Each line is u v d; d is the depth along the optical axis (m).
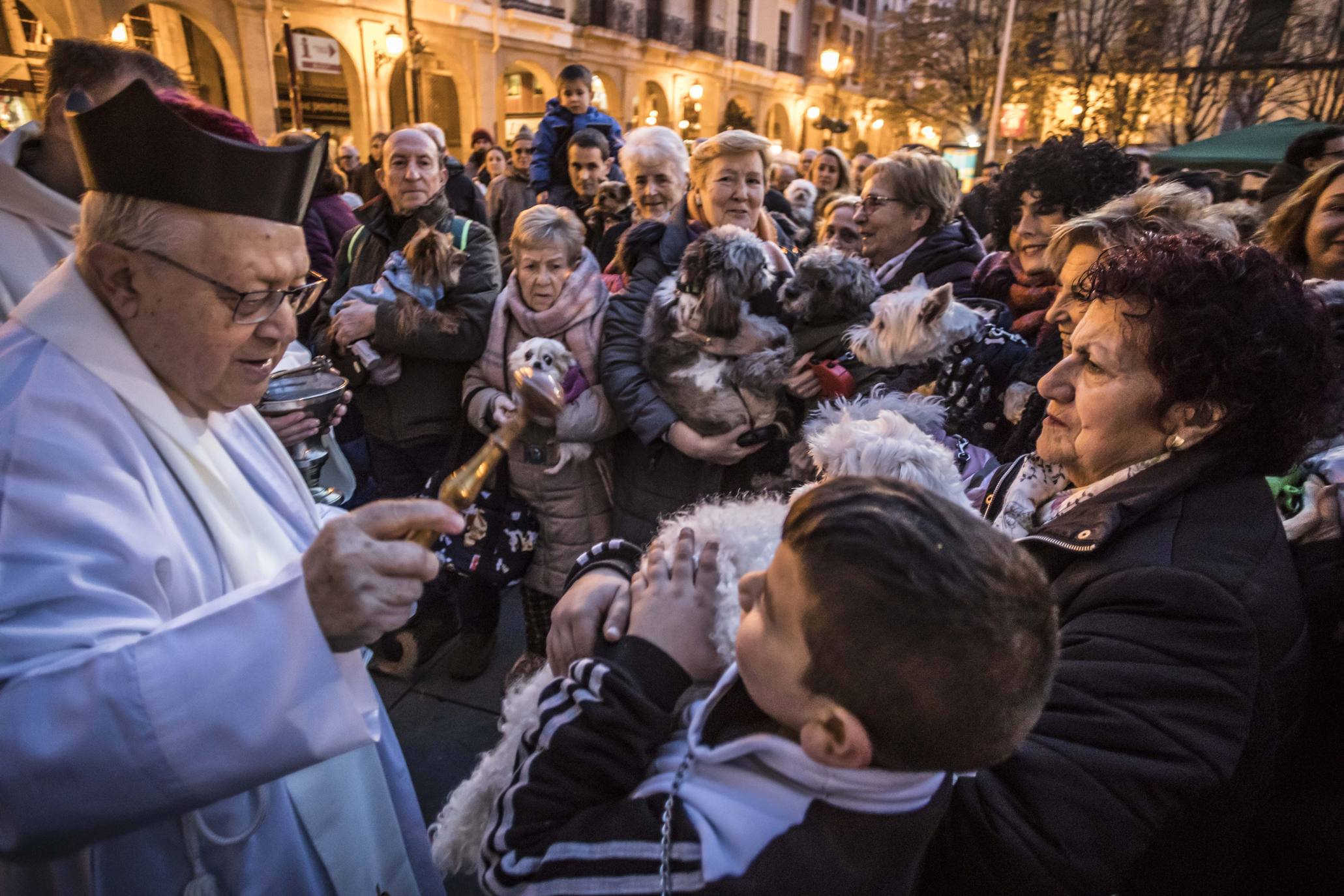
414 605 0.78
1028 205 2.19
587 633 0.83
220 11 13.37
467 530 2.31
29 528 0.75
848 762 0.58
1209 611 0.75
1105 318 0.94
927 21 17.55
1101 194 2.07
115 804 0.70
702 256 1.87
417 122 12.75
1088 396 0.96
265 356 0.95
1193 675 0.73
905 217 2.45
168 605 0.84
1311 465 1.15
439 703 2.42
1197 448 0.91
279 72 17.25
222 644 0.72
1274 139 8.16
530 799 0.67
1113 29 14.08
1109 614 0.80
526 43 19.14
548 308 2.25
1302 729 1.13
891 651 0.53
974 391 1.71
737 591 0.74
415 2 16.30
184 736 0.70
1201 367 0.84
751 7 26.80
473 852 0.90
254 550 0.99
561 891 0.62
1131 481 0.92
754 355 1.89
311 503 1.26
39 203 1.38
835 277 1.85
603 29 20.77
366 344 2.43
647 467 2.17
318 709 0.75
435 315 2.36
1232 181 5.24
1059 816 0.73
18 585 0.72
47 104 1.45
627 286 2.30
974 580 0.53
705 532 0.80
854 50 32.12
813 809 0.62
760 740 0.63
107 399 0.85
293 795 0.99
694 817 0.62
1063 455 1.06
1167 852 0.88
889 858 0.63
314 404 1.57
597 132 4.27
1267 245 2.09
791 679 0.59
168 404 0.91
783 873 0.59
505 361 2.34
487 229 2.64
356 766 1.10
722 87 26.17
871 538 0.54
